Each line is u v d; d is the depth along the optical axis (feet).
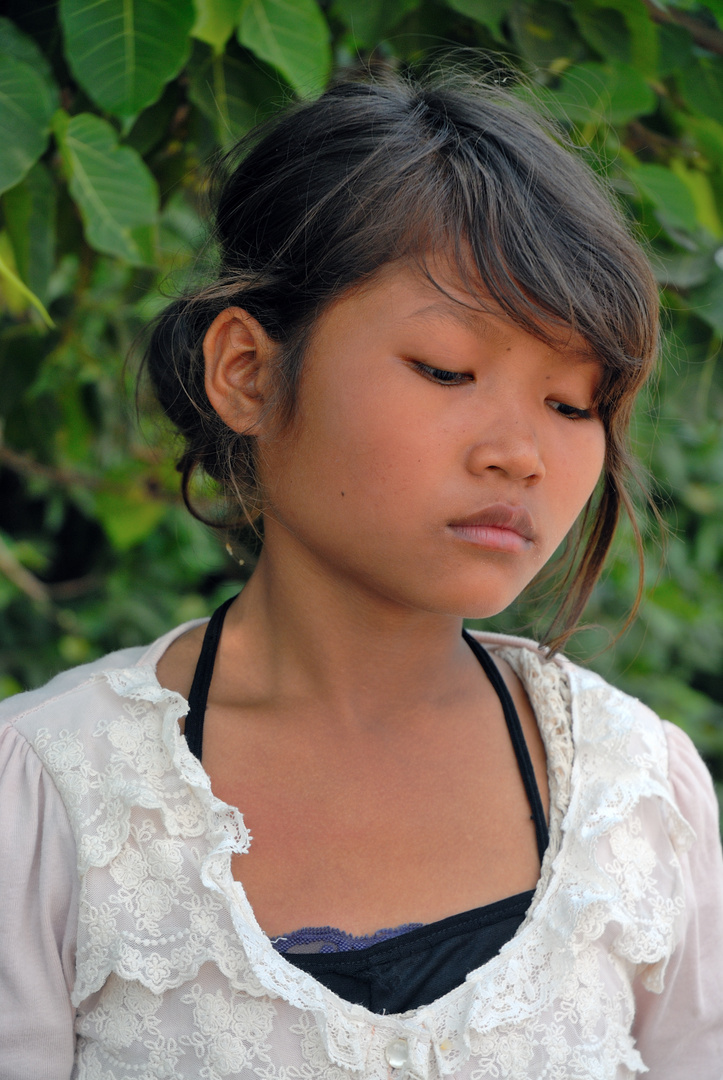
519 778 2.90
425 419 2.40
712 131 4.30
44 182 3.84
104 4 3.31
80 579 9.66
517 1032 2.53
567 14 3.96
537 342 2.43
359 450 2.44
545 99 3.99
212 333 2.81
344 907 2.64
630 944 2.73
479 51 3.90
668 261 4.42
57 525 8.95
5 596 7.91
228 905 2.54
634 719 3.05
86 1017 2.67
